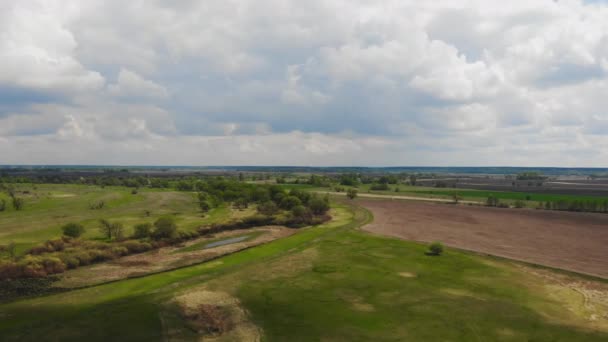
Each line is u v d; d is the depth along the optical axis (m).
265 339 30.62
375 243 68.06
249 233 82.38
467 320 34.12
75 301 39.97
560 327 32.84
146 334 31.64
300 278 46.53
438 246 59.59
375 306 37.41
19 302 39.59
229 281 45.47
